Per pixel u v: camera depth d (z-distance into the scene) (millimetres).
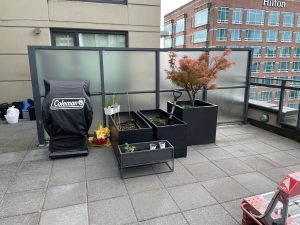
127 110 4824
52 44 6383
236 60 5250
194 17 38531
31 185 2990
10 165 3531
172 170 3336
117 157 3525
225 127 5387
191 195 2771
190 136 4250
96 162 3635
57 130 3682
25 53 6234
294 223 1918
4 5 5863
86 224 2301
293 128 4512
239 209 2521
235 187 2936
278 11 36625
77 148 3838
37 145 4316
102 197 2736
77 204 2609
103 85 4520
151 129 3586
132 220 2354
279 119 4824
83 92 3732
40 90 4176
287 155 3865
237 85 5406
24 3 5945
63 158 3762
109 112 3992
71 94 3660
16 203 2629
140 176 3209
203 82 4195
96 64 4395
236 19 34750
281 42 37875
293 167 3453
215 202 2639
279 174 3252
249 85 5434
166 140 3625
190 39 40375
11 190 2883
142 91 4820
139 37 6883
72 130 3709
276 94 5066
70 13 6230
